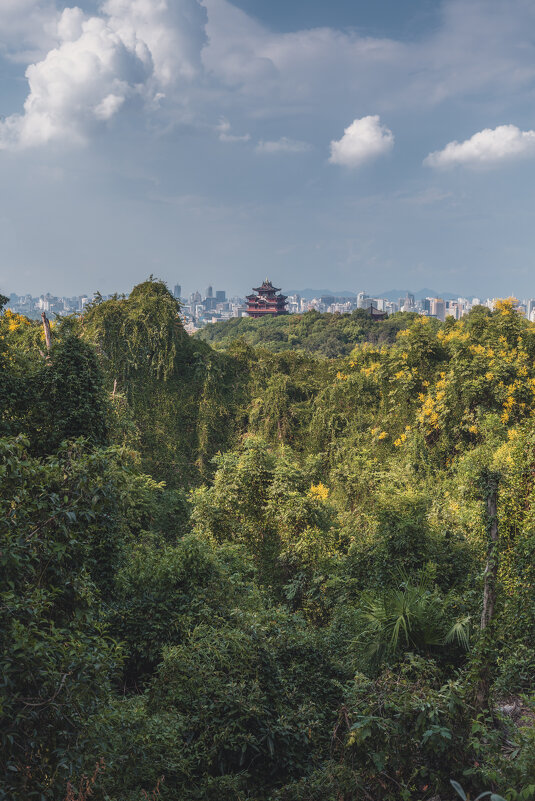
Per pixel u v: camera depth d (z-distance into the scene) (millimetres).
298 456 22953
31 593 3416
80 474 3996
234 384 27891
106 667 3498
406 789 3611
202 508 14180
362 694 4262
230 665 5332
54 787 3002
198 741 4602
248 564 11289
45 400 9039
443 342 20578
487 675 4234
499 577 7180
